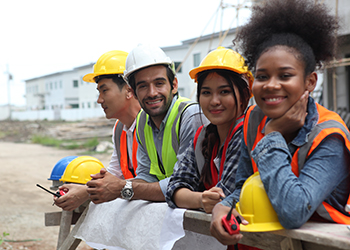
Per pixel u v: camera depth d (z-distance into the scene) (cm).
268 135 141
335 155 134
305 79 142
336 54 157
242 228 137
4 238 461
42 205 691
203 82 185
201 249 207
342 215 142
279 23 146
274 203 131
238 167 168
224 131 191
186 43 2522
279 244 143
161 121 236
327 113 145
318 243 123
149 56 224
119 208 220
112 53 289
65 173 274
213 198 162
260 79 144
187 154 201
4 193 810
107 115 287
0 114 5512
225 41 1923
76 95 4650
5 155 1652
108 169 311
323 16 149
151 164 249
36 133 2842
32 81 5338
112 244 218
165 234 185
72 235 252
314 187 130
